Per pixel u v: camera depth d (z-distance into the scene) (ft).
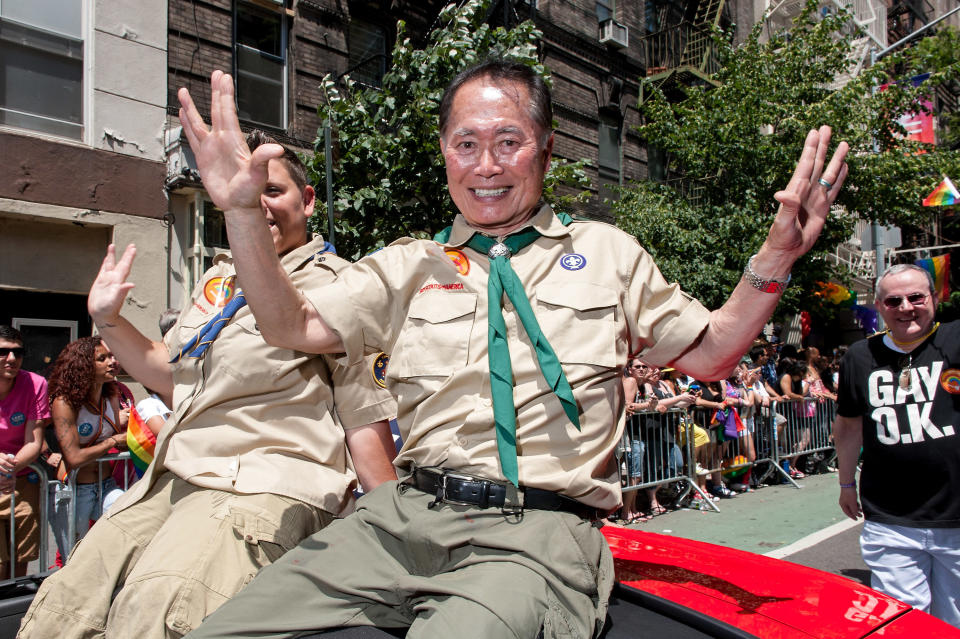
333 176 20.02
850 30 57.93
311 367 6.59
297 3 30.81
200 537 5.56
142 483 6.50
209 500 5.90
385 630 5.01
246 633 4.73
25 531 13.03
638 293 5.46
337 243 20.26
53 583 5.93
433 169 19.92
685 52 50.26
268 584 5.02
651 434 21.91
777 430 28.40
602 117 46.55
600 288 5.32
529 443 5.00
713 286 34.76
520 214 5.74
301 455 6.41
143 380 7.22
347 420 6.84
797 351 35.70
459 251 5.72
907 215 38.50
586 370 5.10
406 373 5.45
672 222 36.14
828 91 37.86
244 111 29.43
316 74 31.48
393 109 20.36
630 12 48.37
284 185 7.27
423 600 4.69
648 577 5.88
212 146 4.83
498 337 5.09
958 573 9.12
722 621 4.98
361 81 33.65
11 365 12.71
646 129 40.09
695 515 22.41
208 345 6.47
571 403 4.85
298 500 6.07
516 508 4.83
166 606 5.16
